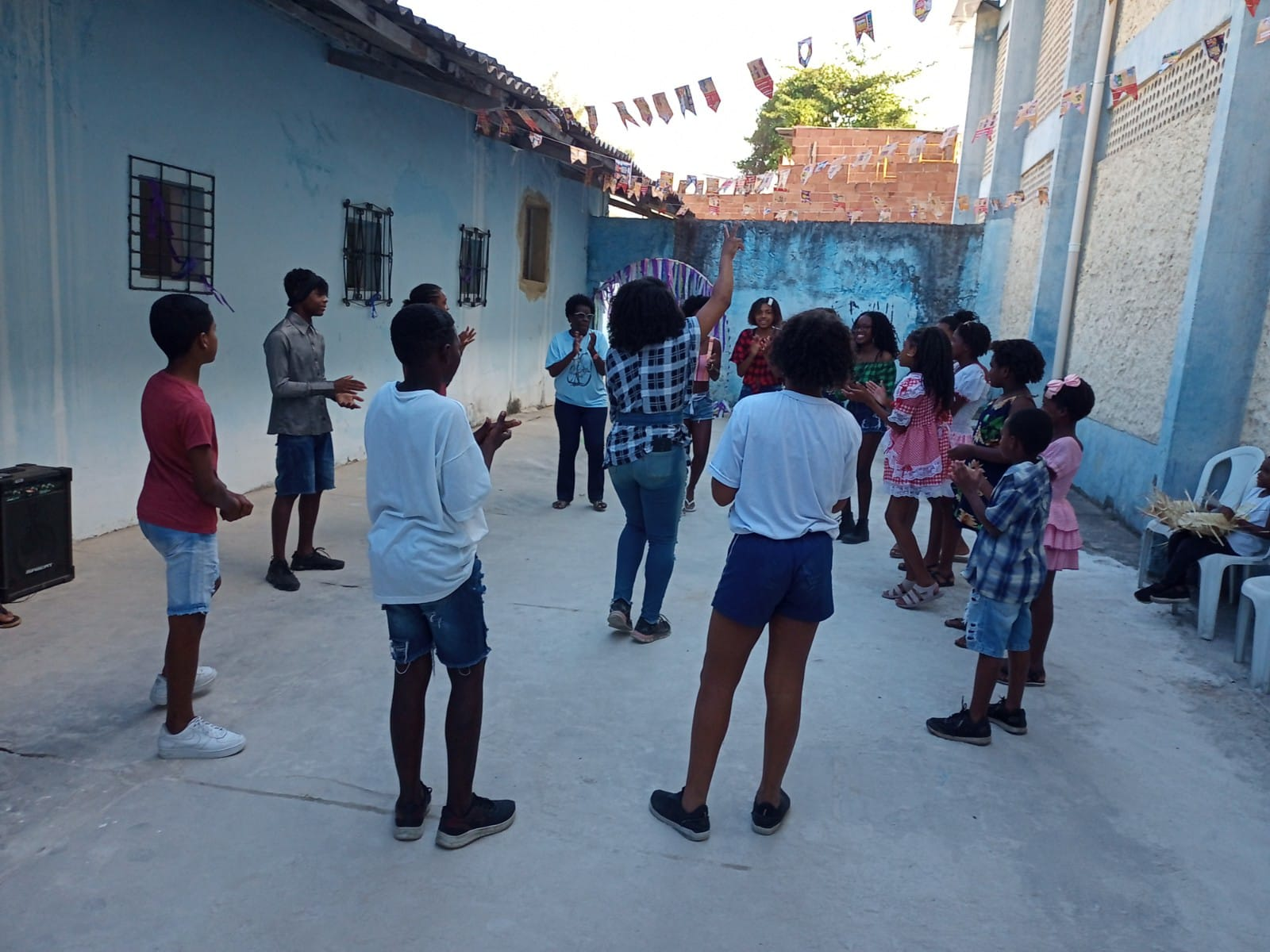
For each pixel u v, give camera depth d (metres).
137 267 5.82
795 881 2.71
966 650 4.61
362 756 3.29
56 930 2.37
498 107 7.98
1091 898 2.69
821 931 2.49
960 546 6.27
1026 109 8.33
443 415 2.55
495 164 11.03
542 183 12.49
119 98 5.53
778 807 2.95
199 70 6.15
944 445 5.08
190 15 6.02
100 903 2.48
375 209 8.49
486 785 3.15
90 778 3.08
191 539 3.14
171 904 2.49
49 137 5.10
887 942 2.46
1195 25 6.54
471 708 2.74
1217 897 2.71
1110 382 8.05
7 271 4.94
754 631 2.85
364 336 8.59
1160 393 6.89
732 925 2.50
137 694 3.69
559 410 7.11
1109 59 8.74
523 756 3.35
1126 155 8.12
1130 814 3.15
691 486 7.37
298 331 4.96
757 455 2.79
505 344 11.88
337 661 4.09
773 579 2.76
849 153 15.67
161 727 3.45
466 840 2.79
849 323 12.86
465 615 2.68
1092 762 3.50
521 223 12.02
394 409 2.60
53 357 5.27
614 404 4.39
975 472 3.54
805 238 12.85
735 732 3.62
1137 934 2.54
